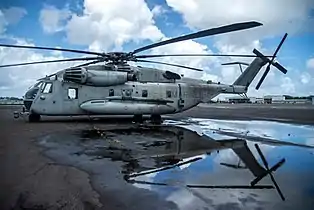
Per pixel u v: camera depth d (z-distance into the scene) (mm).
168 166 6367
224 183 5109
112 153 7742
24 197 4230
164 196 4371
